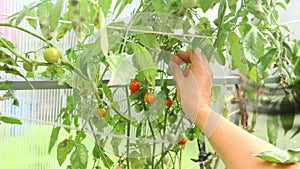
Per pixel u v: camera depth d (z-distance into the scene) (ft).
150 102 1.77
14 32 1.84
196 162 2.16
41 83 1.78
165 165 2.13
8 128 1.93
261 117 2.99
